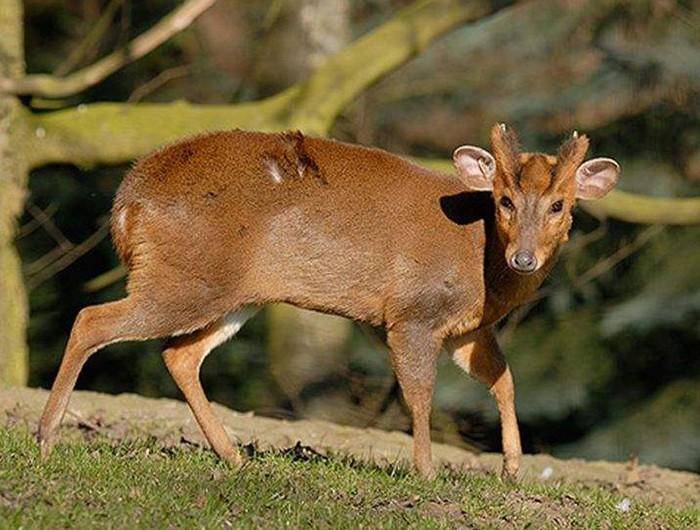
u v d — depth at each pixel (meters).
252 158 10.68
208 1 15.33
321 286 10.82
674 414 22.14
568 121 23.23
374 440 13.55
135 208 10.50
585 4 23.33
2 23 15.84
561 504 10.35
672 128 23.00
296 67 21.22
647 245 22.52
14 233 15.94
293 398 19.62
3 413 12.70
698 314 22.22
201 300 10.51
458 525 9.38
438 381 21.12
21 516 8.38
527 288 11.00
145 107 16.08
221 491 9.38
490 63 23.84
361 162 10.94
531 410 22.11
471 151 10.86
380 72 16.67
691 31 23.09
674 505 12.04
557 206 10.62
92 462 9.88
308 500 9.47
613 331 21.98
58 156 15.91
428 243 10.86
